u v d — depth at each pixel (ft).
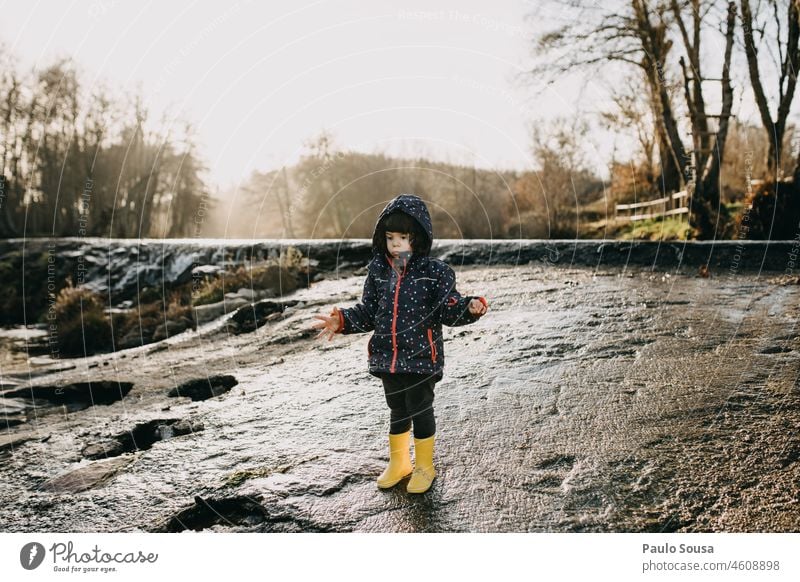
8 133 54.08
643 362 12.79
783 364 12.16
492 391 11.61
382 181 47.83
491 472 8.50
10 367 19.24
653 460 8.48
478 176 53.78
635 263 28.30
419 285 8.57
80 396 15.20
